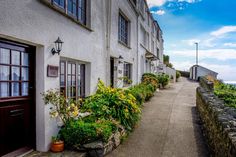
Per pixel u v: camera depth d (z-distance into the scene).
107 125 5.34
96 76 7.72
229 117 4.51
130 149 5.45
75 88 6.65
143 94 10.90
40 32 4.66
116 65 10.48
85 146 4.80
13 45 4.33
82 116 5.98
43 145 4.84
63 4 5.78
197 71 35.59
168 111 10.05
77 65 6.73
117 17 10.10
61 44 5.21
